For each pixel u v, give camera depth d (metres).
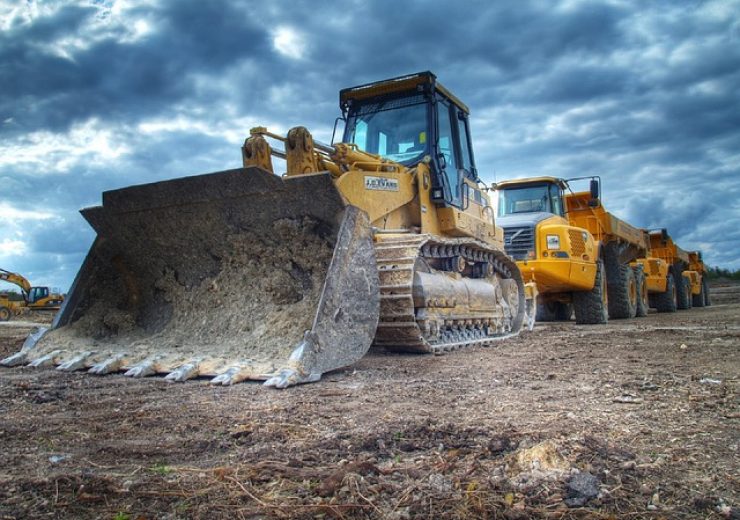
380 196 7.66
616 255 16.66
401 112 9.11
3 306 30.72
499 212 15.20
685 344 8.52
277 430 3.67
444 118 9.43
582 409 4.20
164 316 7.45
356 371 6.06
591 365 6.50
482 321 9.43
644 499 2.53
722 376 5.62
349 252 6.09
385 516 2.38
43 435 3.64
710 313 19.72
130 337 7.31
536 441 3.30
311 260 6.58
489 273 10.16
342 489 2.63
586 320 14.40
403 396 4.72
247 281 6.98
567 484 2.64
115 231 7.61
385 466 2.95
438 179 8.72
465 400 4.55
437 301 7.78
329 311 5.77
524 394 4.79
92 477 2.81
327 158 7.57
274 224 6.71
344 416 4.02
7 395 4.90
